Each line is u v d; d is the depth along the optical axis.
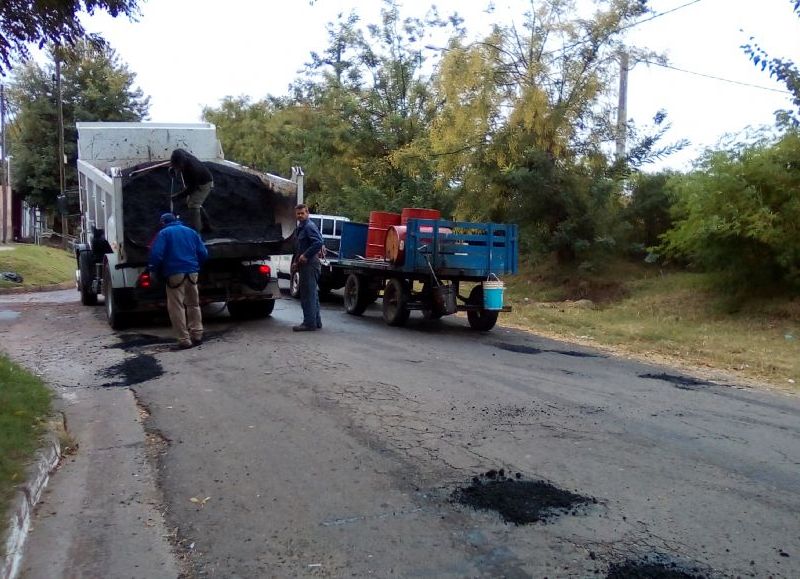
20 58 9.75
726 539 4.09
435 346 10.40
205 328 11.72
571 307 15.60
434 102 26.61
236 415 6.62
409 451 5.57
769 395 8.04
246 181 12.04
